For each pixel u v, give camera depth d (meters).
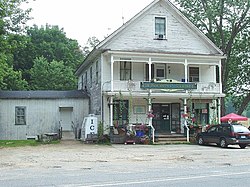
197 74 32.97
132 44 30.64
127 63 30.86
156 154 20.17
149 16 31.25
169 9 31.80
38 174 12.56
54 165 15.38
